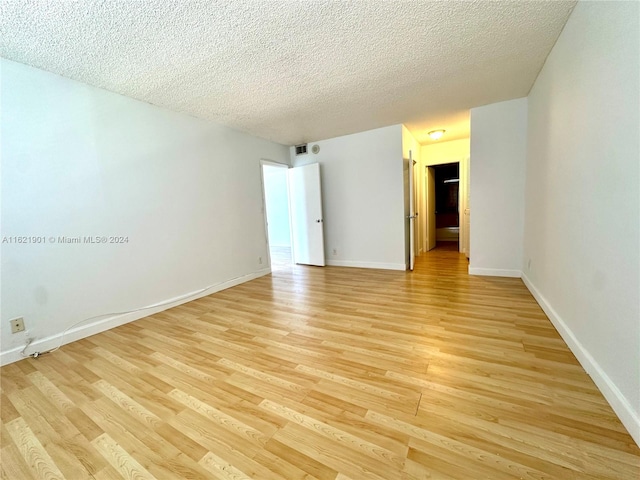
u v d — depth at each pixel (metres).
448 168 7.71
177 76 2.42
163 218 3.10
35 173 2.18
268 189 8.17
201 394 1.59
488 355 1.83
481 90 3.05
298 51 2.13
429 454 1.12
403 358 1.85
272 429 1.30
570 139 1.89
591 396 1.40
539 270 2.71
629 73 1.20
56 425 1.40
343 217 4.92
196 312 2.97
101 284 2.58
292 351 2.03
